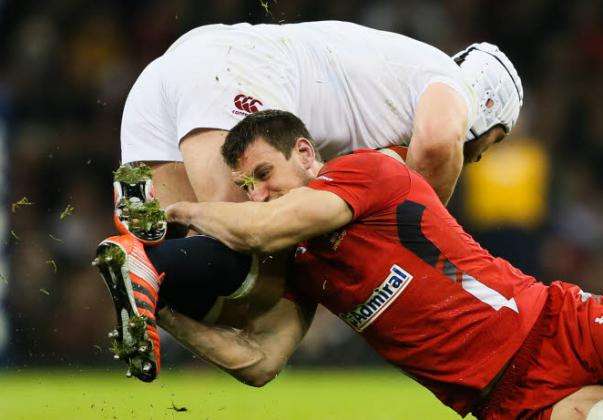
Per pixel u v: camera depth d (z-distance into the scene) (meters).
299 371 36.94
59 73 48.66
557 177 45.38
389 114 17.83
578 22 51.72
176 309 15.09
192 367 36.34
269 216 14.41
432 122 17.03
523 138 46.59
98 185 46.22
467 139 18.72
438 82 17.66
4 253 42.12
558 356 14.66
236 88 16.80
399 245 14.69
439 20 49.53
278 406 25.03
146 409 24.25
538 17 51.50
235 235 14.61
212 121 16.66
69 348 40.47
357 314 14.98
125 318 13.91
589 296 15.25
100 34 49.03
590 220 45.19
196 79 16.91
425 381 15.09
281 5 48.12
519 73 51.06
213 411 23.80
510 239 44.00
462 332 14.66
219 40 17.25
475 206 44.16
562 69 50.91
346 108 17.80
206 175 16.52
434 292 14.64
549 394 14.55
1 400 26.67
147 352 13.91
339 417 22.77
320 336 38.22
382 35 18.30
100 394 28.30
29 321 40.62
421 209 14.83
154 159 17.70
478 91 18.30
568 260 44.03
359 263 14.70
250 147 14.98
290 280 15.55
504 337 14.70
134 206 14.51
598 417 14.16
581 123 49.00
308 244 14.98
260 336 15.68
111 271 13.95
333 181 14.58
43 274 41.91
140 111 17.80
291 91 17.28
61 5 49.81
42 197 44.84
